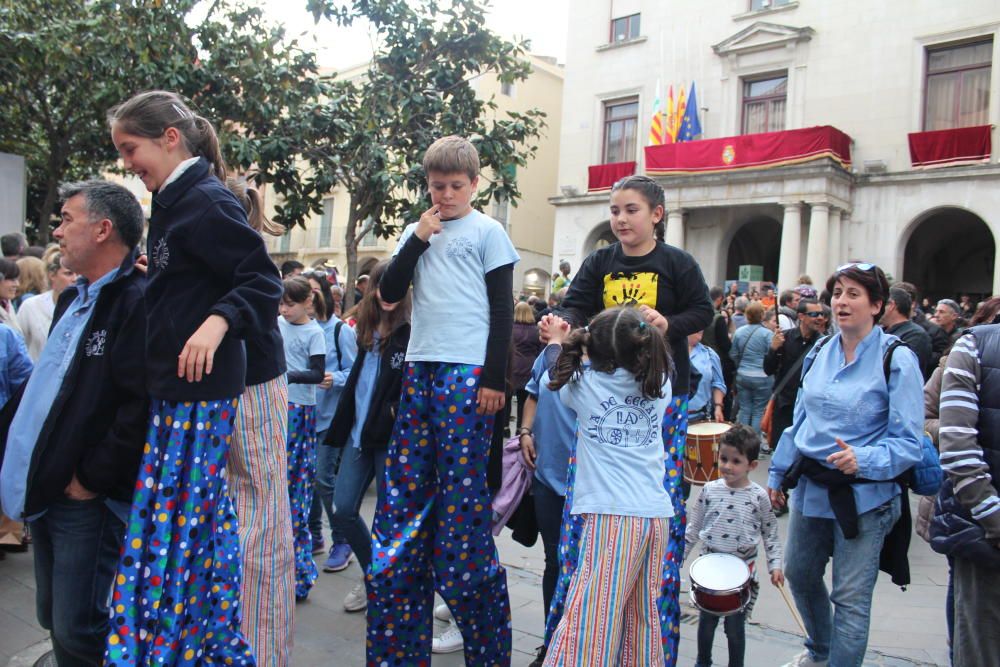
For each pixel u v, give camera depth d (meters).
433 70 9.28
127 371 2.49
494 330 2.93
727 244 19.89
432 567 3.10
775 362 7.41
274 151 8.70
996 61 16.41
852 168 18.02
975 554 2.71
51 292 5.20
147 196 15.70
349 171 9.32
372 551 3.05
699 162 18.73
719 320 8.95
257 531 2.99
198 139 2.64
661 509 2.77
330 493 4.88
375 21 8.95
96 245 2.65
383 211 9.62
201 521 2.46
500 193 9.58
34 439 2.55
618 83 22.06
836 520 3.14
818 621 3.54
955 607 2.89
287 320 4.71
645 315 2.90
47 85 12.55
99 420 2.53
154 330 2.44
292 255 29.39
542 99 27.33
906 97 17.48
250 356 2.99
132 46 8.69
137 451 2.49
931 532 2.91
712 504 3.72
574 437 3.57
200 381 2.43
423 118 9.41
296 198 9.23
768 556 3.57
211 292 2.50
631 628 2.78
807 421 3.33
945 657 3.88
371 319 3.92
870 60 17.95
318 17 8.86
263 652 3.00
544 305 10.36
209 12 9.15
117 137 2.52
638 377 2.74
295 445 4.51
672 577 3.01
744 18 19.83
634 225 3.17
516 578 4.96
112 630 2.34
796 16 18.98
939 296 21.80
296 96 8.95
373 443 3.86
